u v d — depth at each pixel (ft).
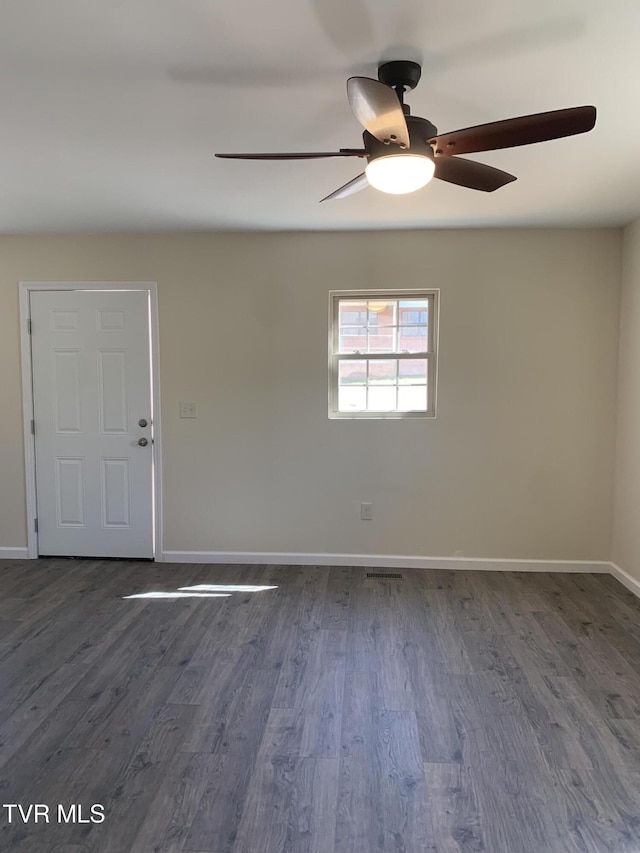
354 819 5.56
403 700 7.56
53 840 5.31
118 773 6.18
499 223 11.69
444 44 5.37
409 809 5.69
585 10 4.86
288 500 12.98
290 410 12.80
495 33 5.20
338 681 8.02
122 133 7.33
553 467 12.49
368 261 12.41
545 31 5.16
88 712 7.28
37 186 9.35
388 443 12.73
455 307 12.35
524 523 12.62
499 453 12.56
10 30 5.14
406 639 9.32
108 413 13.12
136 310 12.84
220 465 13.01
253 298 12.64
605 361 12.22
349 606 10.68
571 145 7.68
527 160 8.22
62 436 13.25
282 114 6.80
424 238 12.28
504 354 12.36
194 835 5.37
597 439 12.37
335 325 12.87
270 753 6.51
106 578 12.17
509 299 12.26
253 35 5.24
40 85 6.13
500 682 8.01
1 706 7.41
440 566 12.80
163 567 12.91
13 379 13.19
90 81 6.06
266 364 12.75
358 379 12.93
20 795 5.87
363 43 5.35
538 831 5.43
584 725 7.04
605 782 6.07
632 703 7.50
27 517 13.44
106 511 13.33
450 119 6.95
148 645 9.09
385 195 9.81
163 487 13.14
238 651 8.89
